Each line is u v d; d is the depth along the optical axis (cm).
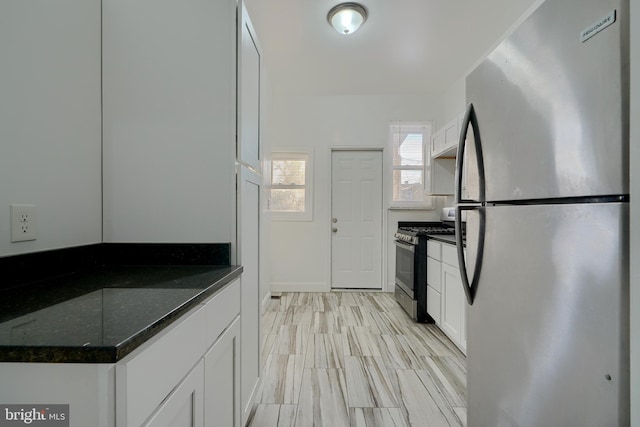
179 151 126
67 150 109
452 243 226
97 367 51
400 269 332
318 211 397
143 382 58
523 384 88
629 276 60
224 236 127
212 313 95
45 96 100
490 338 105
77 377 51
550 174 78
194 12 126
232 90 127
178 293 83
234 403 118
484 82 108
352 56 306
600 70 64
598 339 66
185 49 126
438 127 393
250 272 144
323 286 396
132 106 125
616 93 61
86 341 52
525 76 87
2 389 52
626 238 61
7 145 88
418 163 397
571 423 72
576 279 71
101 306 72
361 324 281
